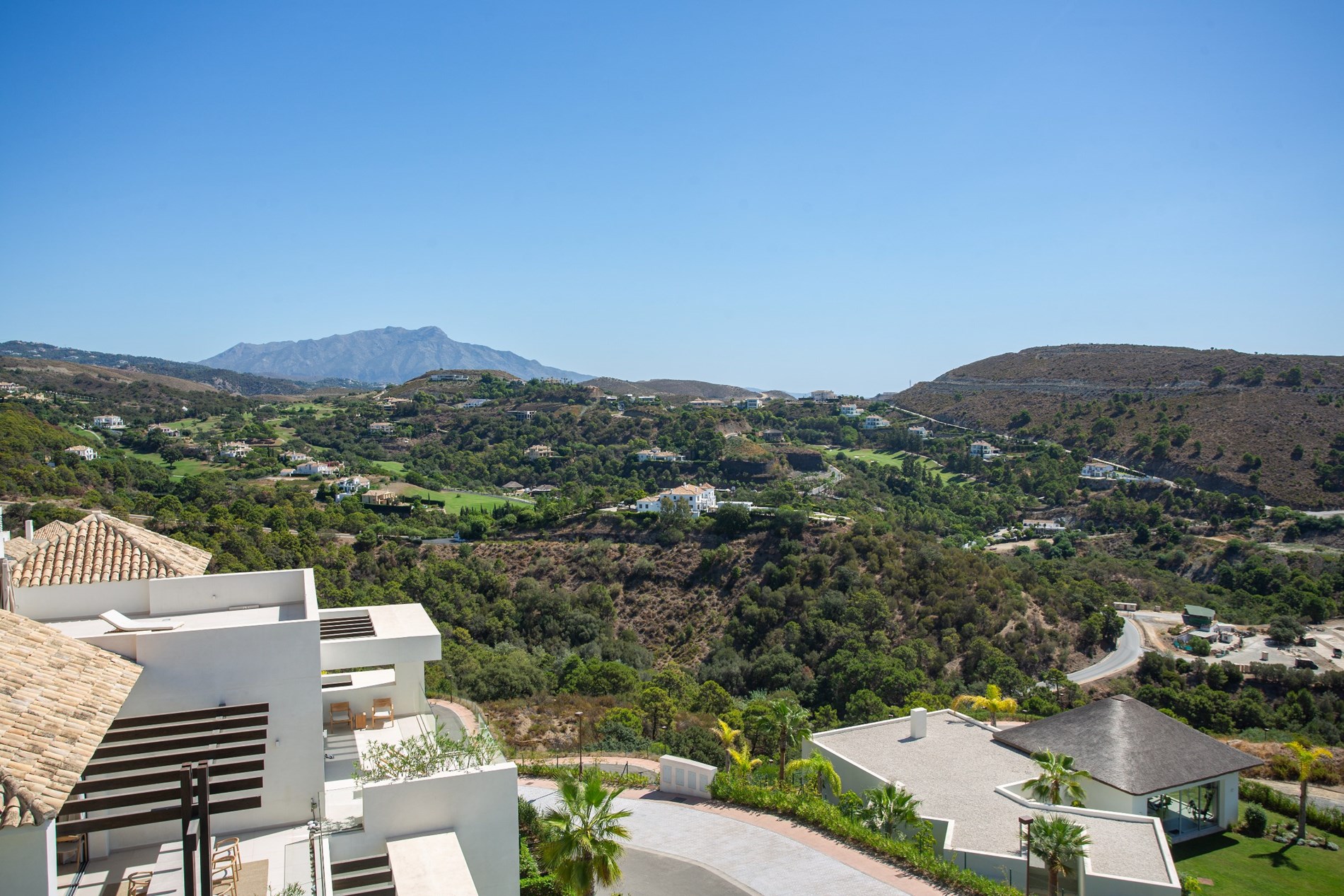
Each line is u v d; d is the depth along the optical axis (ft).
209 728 58.70
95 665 55.88
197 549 87.04
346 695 84.94
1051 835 76.54
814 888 81.56
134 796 47.91
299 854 58.34
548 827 69.77
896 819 93.76
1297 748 113.60
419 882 55.26
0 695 47.32
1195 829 110.83
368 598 247.91
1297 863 102.47
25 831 40.86
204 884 44.52
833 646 257.14
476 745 68.74
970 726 127.13
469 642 239.09
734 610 293.84
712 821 99.60
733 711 168.35
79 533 79.00
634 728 149.07
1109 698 119.34
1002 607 270.46
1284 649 273.95
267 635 63.93
